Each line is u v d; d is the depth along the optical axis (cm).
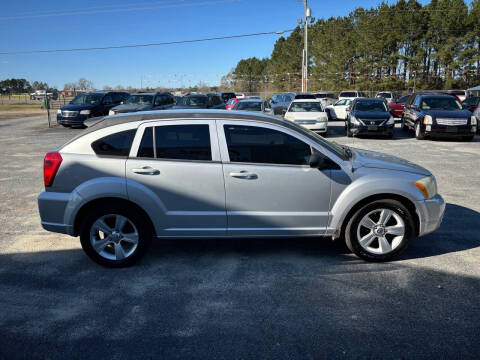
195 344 289
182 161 403
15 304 346
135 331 305
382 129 1459
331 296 356
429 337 295
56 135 1706
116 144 406
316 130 1554
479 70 5444
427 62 5928
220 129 408
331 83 6238
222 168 402
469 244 476
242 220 410
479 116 1670
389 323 313
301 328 307
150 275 401
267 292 364
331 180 408
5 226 556
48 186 407
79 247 479
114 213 406
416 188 412
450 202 651
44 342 293
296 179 406
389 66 5678
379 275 397
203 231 412
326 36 6431
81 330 307
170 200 404
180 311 333
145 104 1786
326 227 419
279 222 413
